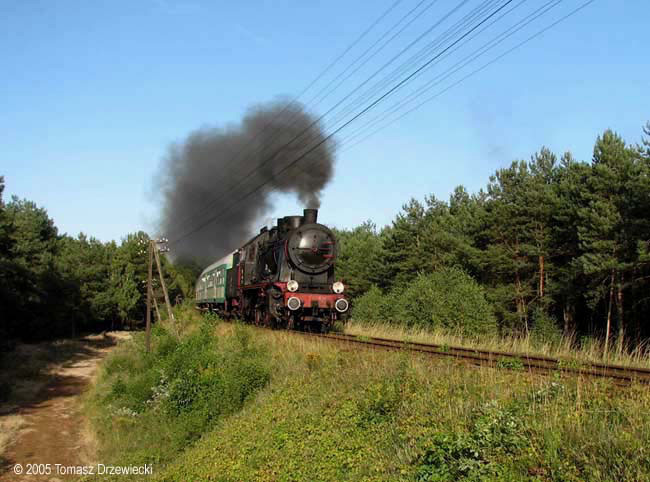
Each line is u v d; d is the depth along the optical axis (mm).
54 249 51375
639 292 26688
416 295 24719
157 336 30453
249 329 19391
